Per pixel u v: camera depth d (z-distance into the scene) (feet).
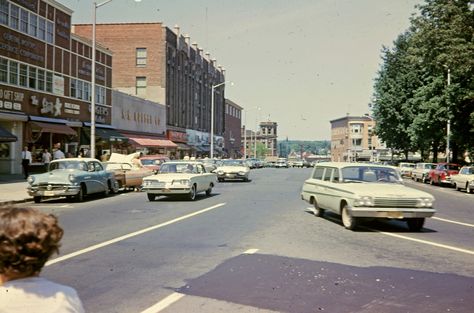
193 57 254.88
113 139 140.77
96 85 141.08
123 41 207.00
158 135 198.29
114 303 19.86
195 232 38.29
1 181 88.22
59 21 119.34
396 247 32.81
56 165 67.77
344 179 44.65
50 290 6.55
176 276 24.35
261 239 35.22
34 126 106.42
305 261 27.91
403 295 21.40
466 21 108.37
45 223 6.73
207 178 71.72
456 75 121.60
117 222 44.09
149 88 206.28
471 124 130.00
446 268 26.68
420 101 154.61
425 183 138.21
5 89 97.96
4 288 6.46
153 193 63.67
